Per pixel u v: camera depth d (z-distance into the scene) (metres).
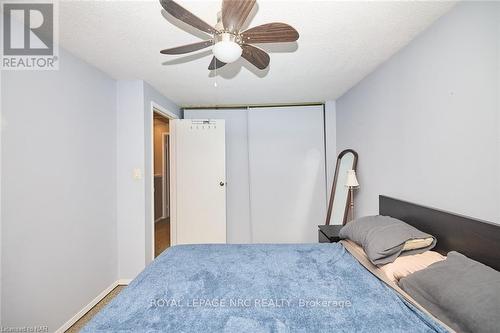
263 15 1.42
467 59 1.28
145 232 2.52
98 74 2.20
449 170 1.41
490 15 1.16
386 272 1.29
